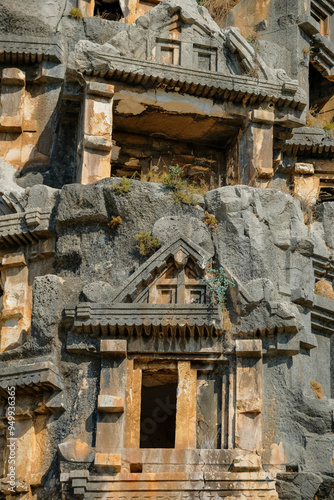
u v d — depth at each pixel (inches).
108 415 916.0
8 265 1031.6
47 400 933.2
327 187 1262.3
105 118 1063.6
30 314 1016.2
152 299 939.3
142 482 883.4
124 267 971.3
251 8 1334.9
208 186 1175.6
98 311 929.5
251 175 1104.2
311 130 1241.4
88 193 991.0
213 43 1126.4
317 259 1028.5
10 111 1183.6
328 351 1051.3
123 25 1238.3
